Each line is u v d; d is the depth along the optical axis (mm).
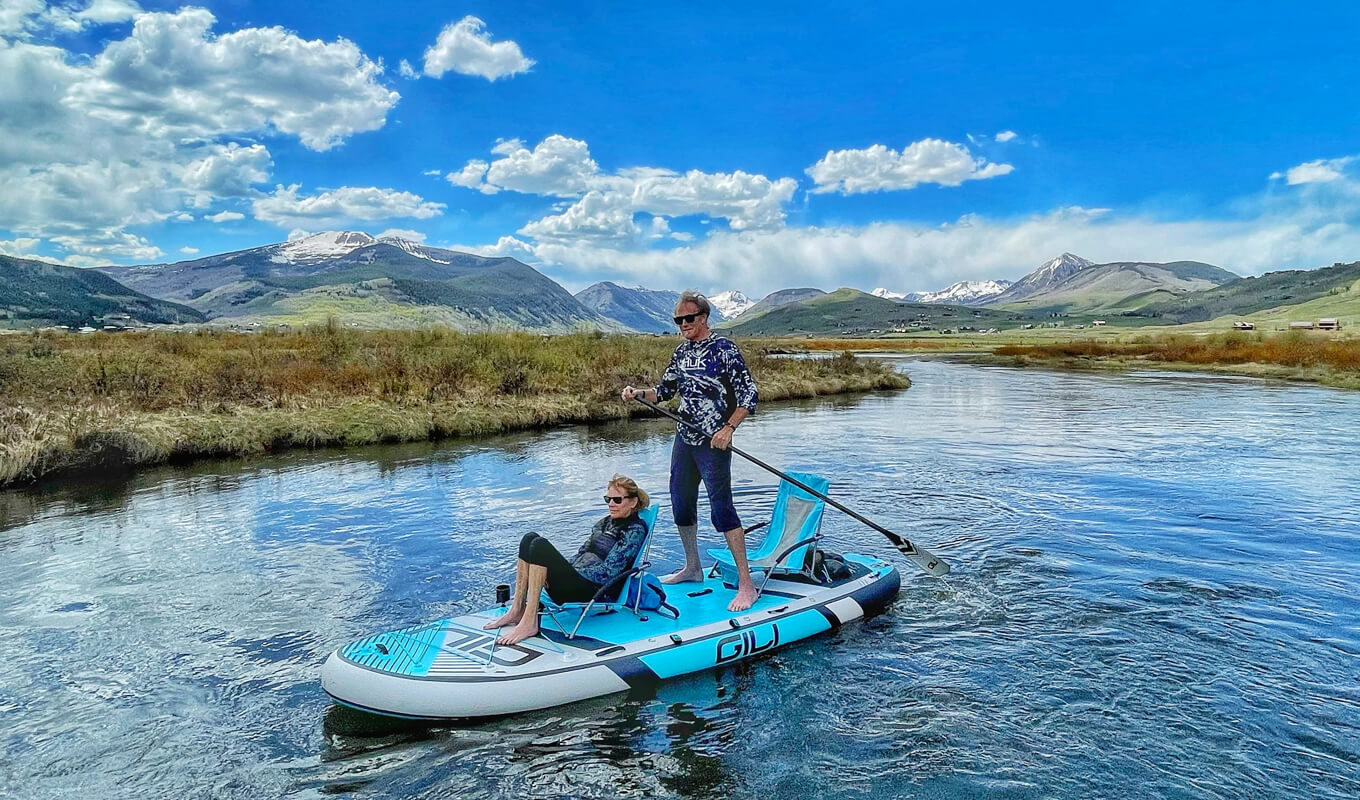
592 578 5473
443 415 17594
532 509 10414
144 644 6051
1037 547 8539
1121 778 4152
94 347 28859
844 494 11344
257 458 14352
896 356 74625
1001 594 7035
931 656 5699
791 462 14172
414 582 7484
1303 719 4762
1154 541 8734
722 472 5883
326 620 6543
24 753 4504
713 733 4613
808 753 4410
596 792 4047
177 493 11438
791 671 5434
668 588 6301
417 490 11609
